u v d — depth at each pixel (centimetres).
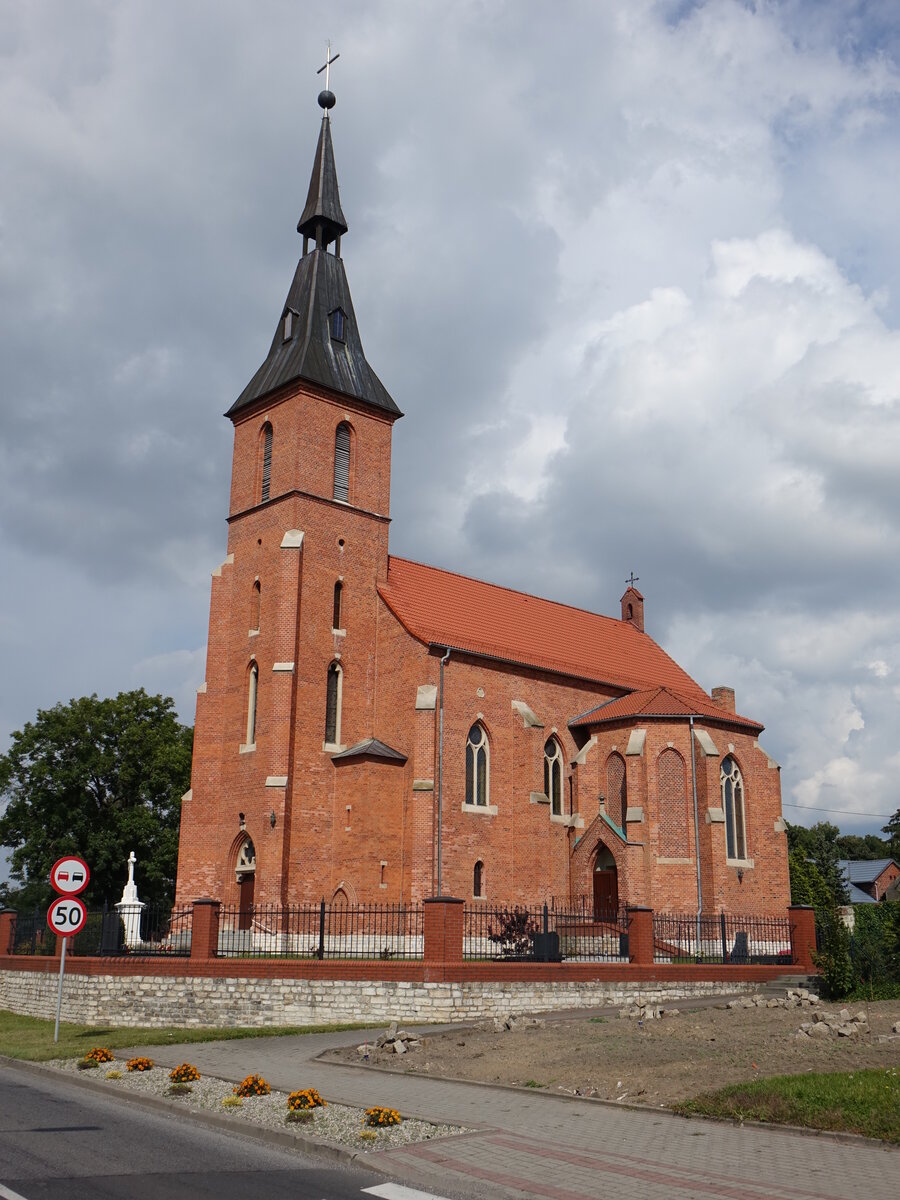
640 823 4994
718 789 5072
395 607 4900
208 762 4716
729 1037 2242
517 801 4894
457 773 4725
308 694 4594
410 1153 1448
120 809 6662
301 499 4762
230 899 4503
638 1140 1508
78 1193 1223
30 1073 2361
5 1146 1492
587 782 5253
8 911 4062
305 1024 2991
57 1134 1587
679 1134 1540
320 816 4503
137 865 6556
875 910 3916
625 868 4947
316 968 3041
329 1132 1573
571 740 5456
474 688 4925
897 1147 1419
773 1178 1288
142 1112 1806
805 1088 1684
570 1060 2114
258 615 4816
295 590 4594
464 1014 2967
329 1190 1271
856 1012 2427
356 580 4912
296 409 4862
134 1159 1418
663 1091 1808
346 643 4800
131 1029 3052
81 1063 2306
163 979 3180
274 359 5194
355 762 4509
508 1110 1734
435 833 4438
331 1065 2238
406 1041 2394
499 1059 2178
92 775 6575
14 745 6525
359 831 4422
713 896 4922
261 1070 2184
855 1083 1686
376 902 4316
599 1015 2925
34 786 6506
